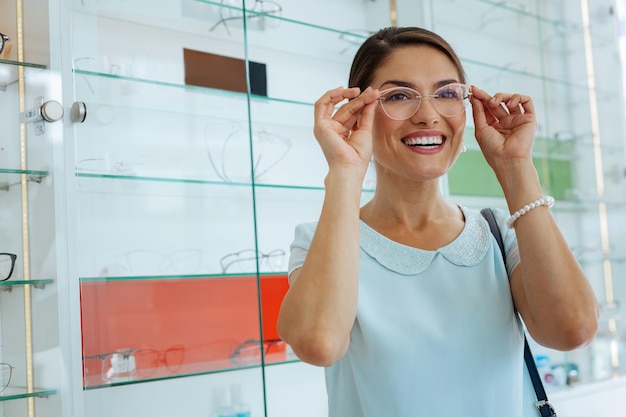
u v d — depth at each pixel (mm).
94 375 2025
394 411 1150
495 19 3221
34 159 2092
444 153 1253
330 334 1105
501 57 3227
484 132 1338
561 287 1180
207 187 2180
